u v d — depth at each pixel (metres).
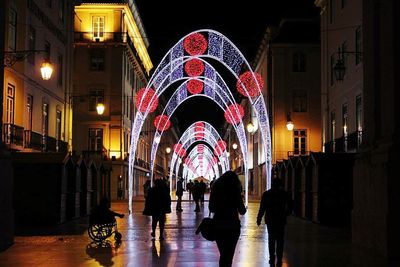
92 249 15.26
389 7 14.51
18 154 22.20
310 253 14.55
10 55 27.61
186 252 14.63
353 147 30.03
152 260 13.15
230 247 9.55
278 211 12.02
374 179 14.95
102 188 34.06
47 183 22.25
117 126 55.03
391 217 13.74
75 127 55.03
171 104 44.66
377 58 15.70
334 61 36.00
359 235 16.31
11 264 12.53
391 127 14.41
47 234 19.23
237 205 9.68
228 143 103.06
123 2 55.34
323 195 23.89
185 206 40.94
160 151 99.44
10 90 28.98
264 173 56.50
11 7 28.78
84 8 55.19
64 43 38.94
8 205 15.71
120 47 55.41
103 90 55.41
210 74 36.84
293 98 51.47
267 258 13.60
